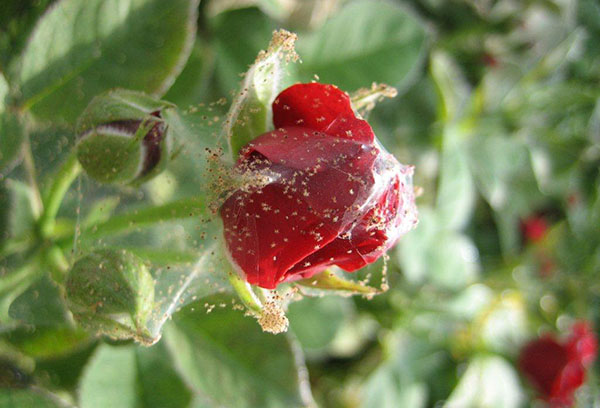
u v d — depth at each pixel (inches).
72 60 6.7
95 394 7.3
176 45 6.9
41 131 6.8
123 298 5.5
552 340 12.9
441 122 10.9
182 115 5.9
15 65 6.7
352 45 8.9
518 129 12.5
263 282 5.4
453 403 11.6
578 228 14.0
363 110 6.3
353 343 10.8
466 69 12.6
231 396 7.4
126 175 5.9
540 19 13.5
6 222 6.5
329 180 5.2
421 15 11.5
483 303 12.6
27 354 7.1
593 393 14.6
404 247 10.1
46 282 6.7
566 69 13.7
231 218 5.5
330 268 5.8
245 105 5.7
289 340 7.5
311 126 5.6
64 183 6.4
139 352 7.5
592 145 13.4
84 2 6.6
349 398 10.7
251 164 5.4
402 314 10.9
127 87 6.9
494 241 13.4
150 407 7.5
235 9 8.6
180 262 5.8
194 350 7.4
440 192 10.6
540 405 13.8
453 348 12.2
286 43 5.6
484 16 11.9
